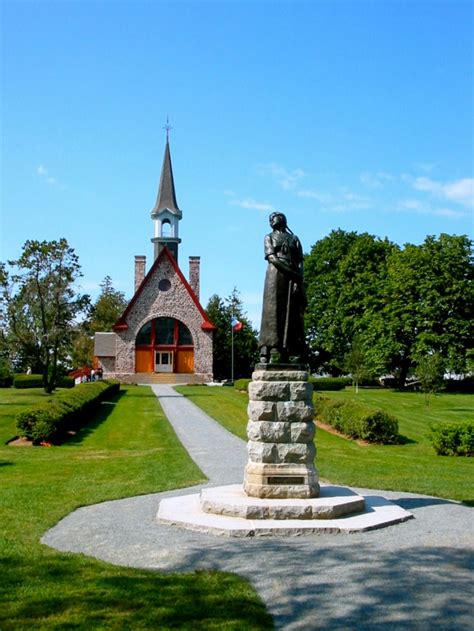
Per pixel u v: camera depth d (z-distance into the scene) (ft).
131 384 211.61
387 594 26.45
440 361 134.92
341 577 28.37
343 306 215.10
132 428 94.89
